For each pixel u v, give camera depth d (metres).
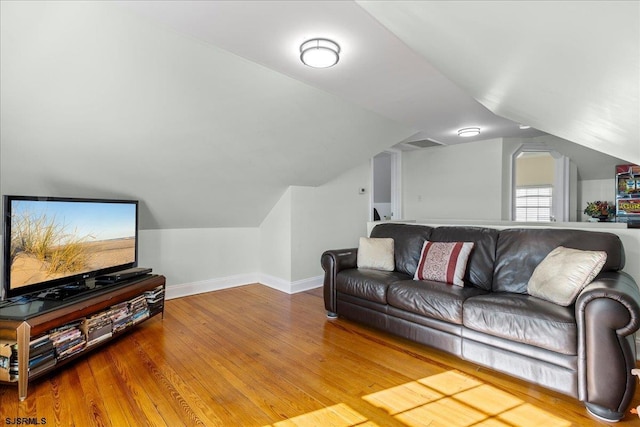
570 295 1.83
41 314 1.88
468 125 3.93
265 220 4.41
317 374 2.04
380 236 3.38
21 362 1.75
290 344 2.49
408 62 2.18
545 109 1.81
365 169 5.05
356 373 2.05
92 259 2.58
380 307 2.62
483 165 5.06
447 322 2.20
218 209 3.81
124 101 2.13
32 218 2.16
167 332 2.72
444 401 1.75
